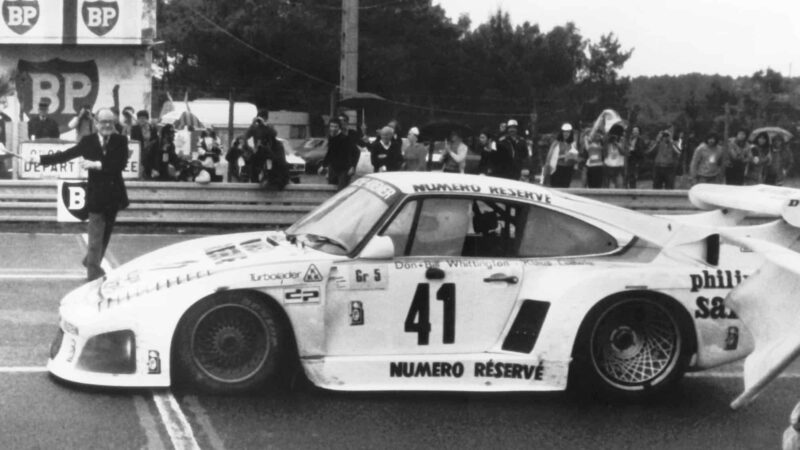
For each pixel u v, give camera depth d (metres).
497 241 7.07
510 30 72.94
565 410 6.79
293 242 7.22
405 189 7.08
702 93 65.31
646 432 6.36
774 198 7.39
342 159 17.28
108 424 6.12
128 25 27.11
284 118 53.41
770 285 3.18
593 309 6.85
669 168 21.03
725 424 6.59
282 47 62.03
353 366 6.76
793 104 45.25
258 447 5.81
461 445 5.98
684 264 7.09
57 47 27.38
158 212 16.78
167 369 6.64
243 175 19.19
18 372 7.18
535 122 21.81
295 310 6.71
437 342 6.89
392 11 67.38
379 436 6.09
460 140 18.66
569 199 7.28
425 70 64.75
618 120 20.84
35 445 5.73
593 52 75.62
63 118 27.47
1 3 26.81
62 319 6.98
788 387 7.56
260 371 6.74
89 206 10.30
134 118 19.67
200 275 6.70
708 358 7.01
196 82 62.19
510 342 6.94
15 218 16.27
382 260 6.85
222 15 63.38
